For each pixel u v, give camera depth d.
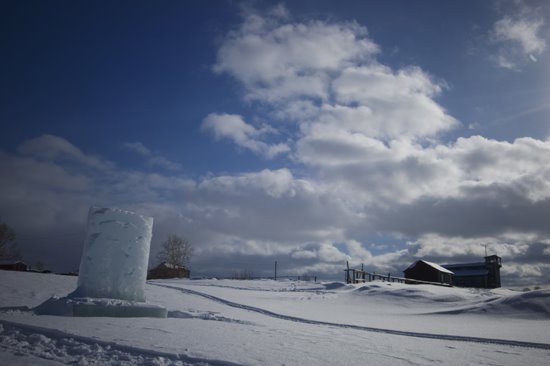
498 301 20.92
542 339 11.02
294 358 6.87
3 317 10.03
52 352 6.69
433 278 49.53
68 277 23.45
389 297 25.77
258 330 10.82
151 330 9.27
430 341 10.56
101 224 13.42
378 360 7.22
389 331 12.55
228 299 21.38
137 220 14.18
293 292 29.28
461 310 20.38
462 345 9.95
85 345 7.07
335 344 8.98
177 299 19.06
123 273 13.49
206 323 11.68
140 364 6.03
